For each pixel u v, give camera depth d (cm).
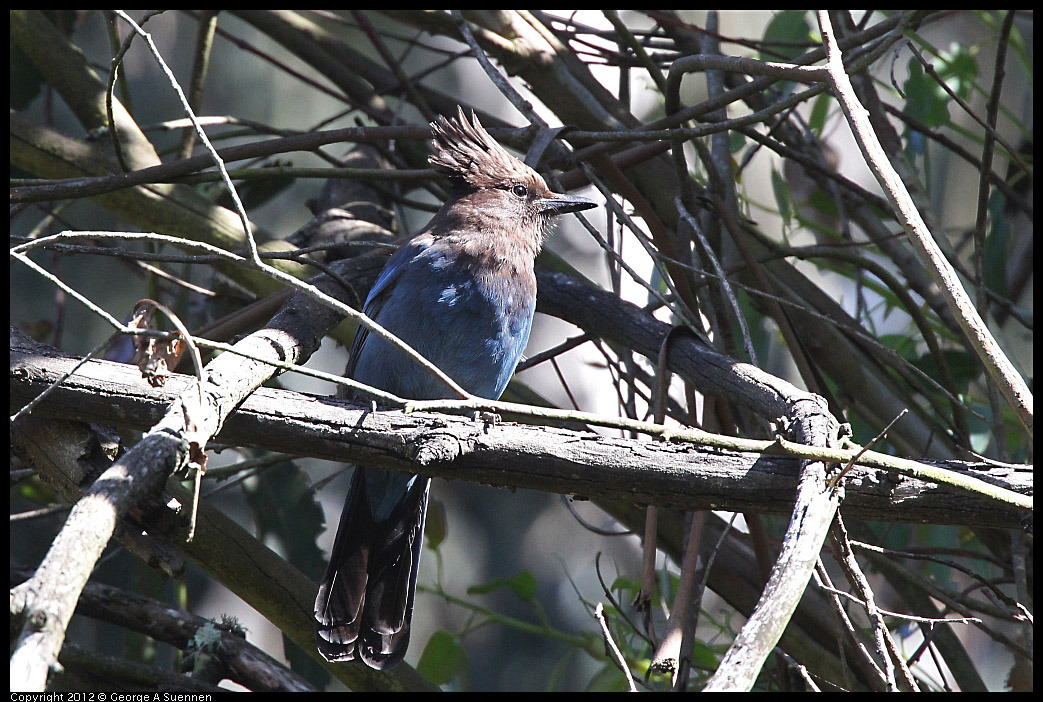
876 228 999
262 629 1694
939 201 1424
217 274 980
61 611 346
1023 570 653
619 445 534
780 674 727
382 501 728
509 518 1784
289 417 542
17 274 1609
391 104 1455
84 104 891
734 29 1589
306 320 650
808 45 910
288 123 1894
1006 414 913
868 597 497
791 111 959
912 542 935
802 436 521
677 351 670
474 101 1897
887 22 768
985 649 1381
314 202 1009
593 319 790
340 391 832
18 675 324
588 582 1706
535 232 851
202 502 734
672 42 1060
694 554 573
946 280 454
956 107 1451
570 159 749
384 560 730
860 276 829
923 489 504
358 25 977
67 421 552
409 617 712
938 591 675
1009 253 1119
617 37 959
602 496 544
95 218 1599
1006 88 1456
